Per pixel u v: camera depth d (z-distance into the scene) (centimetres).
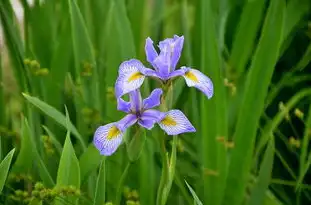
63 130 119
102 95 121
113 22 117
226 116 108
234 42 119
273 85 123
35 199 103
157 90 90
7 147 119
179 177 111
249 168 109
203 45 109
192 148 119
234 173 109
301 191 121
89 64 116
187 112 122
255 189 108
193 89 116
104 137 89
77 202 103
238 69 119
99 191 100
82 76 118
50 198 100
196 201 97
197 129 116
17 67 123
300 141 120
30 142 107
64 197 103
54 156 114
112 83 117
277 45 108
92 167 105
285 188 122
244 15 118
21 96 122
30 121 113
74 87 119
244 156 108
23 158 108
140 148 92
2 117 123
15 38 120
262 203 108
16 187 114
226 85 114
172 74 89
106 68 120
